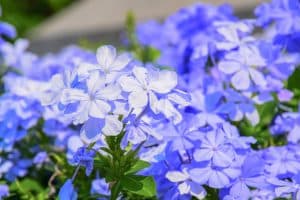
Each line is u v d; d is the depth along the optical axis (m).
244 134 0.52
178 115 0.44
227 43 0.51
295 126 0.50
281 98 0.55
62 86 0.43
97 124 0.40
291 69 0.56
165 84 0.42
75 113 0.41
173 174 0.44
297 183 0.44
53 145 0.57
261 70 0.54
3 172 0.57
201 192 0.43
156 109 0.41
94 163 0.44
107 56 0.43
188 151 0.45
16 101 0.55
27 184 0.55
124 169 0.43
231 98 0.50
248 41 0.51
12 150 0.57
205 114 0.48
